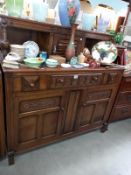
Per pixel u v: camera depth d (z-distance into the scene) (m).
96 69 1.35
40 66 1.14
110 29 1.80
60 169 1.36
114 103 1.82
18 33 1.36
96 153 1.60
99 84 1.47
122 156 1.63
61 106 1.34
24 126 1.24
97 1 1.62
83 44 1.47
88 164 1.46
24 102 1.12
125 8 1.83
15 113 1.12
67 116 1.46
